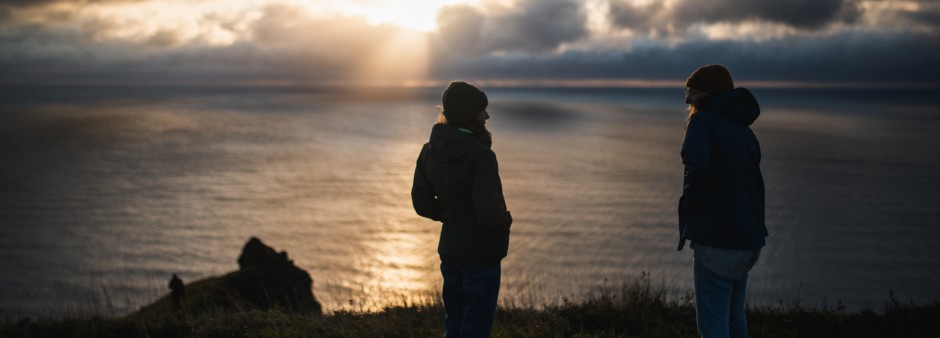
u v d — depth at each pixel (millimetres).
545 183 97438
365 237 65000
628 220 70438
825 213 73438
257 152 141125
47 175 107500
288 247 60594
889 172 105875
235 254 58625
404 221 72812
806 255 54719
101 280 49125
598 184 96375
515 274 48094
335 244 61906
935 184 93500
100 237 65500
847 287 44938
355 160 128000
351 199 86750
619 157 132750
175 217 75312
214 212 78188
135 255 58125
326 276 49562
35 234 66438
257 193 91625
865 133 188500
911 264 51562
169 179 104312
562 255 54844
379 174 110375
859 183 94750
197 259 56875
